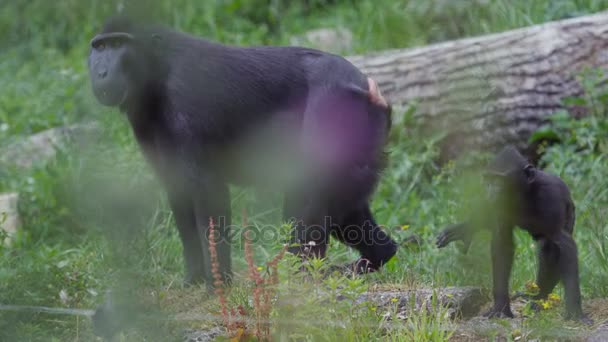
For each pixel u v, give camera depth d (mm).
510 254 9461
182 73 10703
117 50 10805
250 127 10906
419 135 16234
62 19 25562
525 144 16188
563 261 9242
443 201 14414
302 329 8344
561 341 8531
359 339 8438
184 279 11344
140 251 12086
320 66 10906
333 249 12680
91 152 15422
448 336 8430
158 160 11242
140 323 9523
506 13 19969
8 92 21844
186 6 23781
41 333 10055
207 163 10789
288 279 8484
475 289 9992
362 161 10711
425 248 12164
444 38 20469
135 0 11172
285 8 24812
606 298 10258
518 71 16297
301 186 10852
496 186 9211
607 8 19562
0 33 26047
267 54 11102
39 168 16578
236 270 12445
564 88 16328
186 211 11203
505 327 8719
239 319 8641
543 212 9195
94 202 14055
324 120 10641
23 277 11344
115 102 10750
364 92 10688
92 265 12234
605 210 13164
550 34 16625
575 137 15594
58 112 19594
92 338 9914
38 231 14688
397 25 20797
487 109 16062
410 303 9172
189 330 9320
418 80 16438
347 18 23422
